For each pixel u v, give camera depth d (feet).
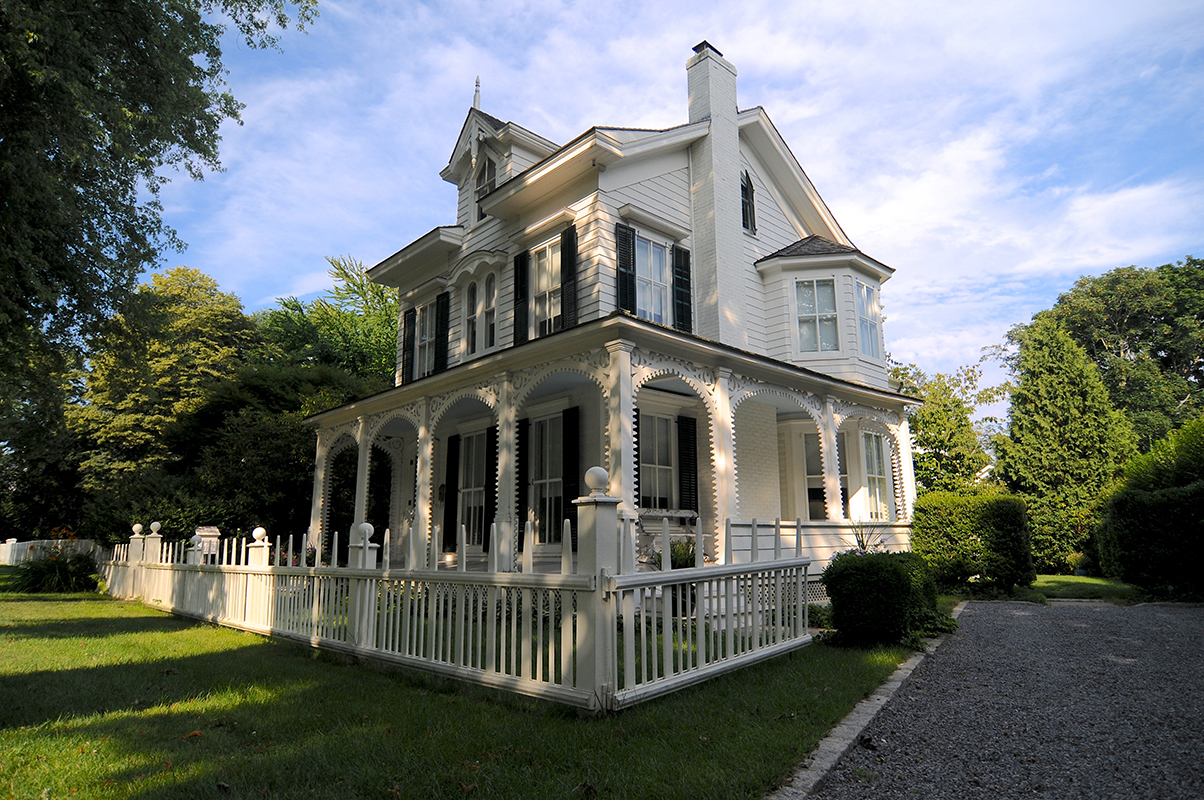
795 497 49.37
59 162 26.86
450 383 39.55
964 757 13.30
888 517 50.29
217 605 34.14
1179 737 14.25
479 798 10.55
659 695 15.94
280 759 12.38
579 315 39.29
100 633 30.68
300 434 65.26
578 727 13.94
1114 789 11.65
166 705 16.83
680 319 43.01
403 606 20.85
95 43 27.58
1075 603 36.19
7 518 113.09
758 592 20.99
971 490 67.92
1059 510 57.82
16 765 12.19
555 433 41.16
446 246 51.96
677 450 40.50
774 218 53.78
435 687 18.43
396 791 10.82
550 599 16.02
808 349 46.73
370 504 68.49
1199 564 35.76
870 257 48.29
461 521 48.11
